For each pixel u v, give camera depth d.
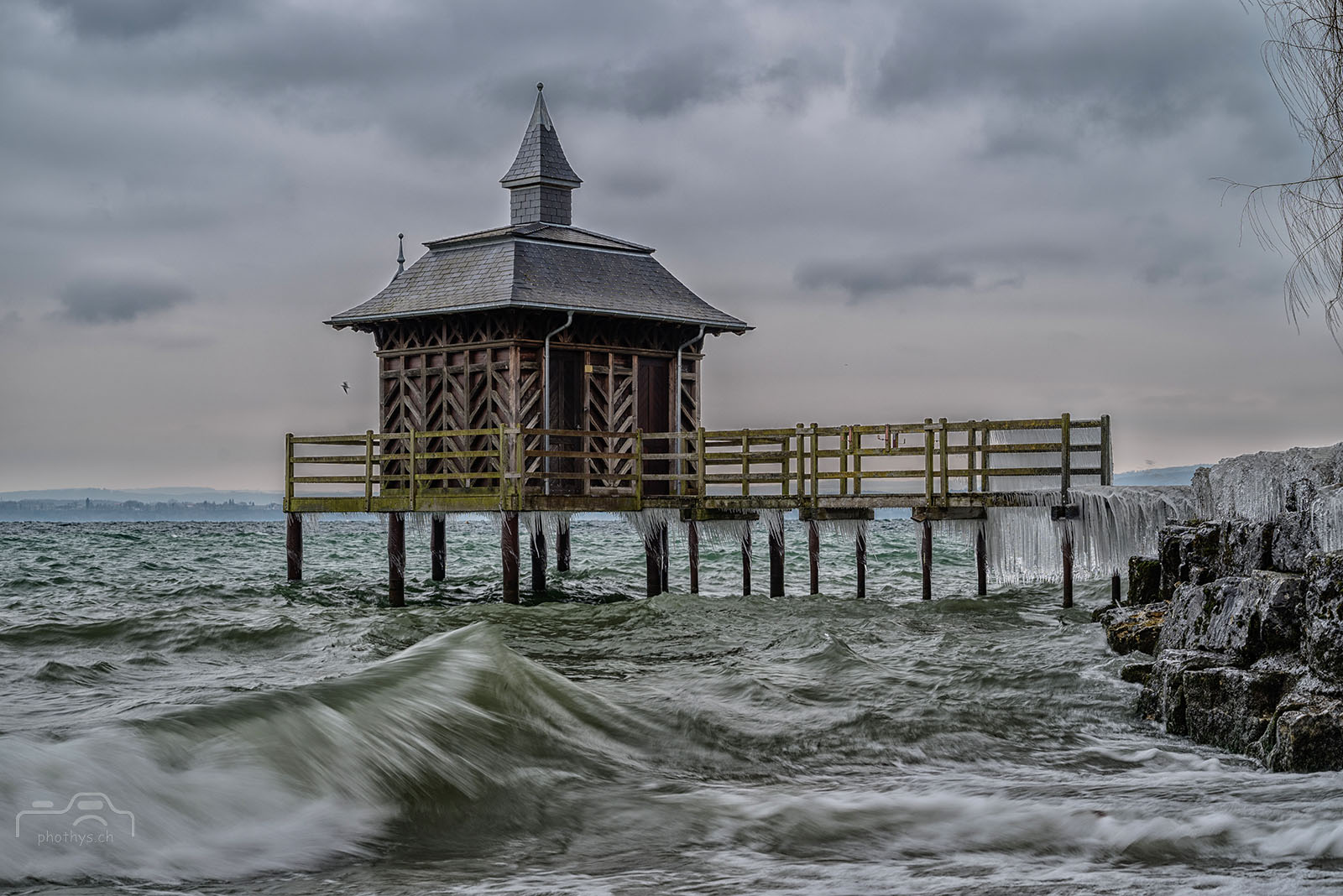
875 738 11.73
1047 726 12.37
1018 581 26.48
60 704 12.99
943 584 30.44
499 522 27.75
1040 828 8.62
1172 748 11.47
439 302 28.53
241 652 18.19
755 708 12.90
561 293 28.23
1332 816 8.56
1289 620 11.70
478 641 14.59
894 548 47.97
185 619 20.72
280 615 22.22
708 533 26.41
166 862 7.64
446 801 9.31
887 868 7.91
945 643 17.64
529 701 12.18
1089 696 13.48
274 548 54.56
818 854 8.30
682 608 23.34
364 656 17.41
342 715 10.38
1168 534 17.23
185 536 72.31
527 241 29.78
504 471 24.84
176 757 8.95
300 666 16.62
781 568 25.83
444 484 28.42
